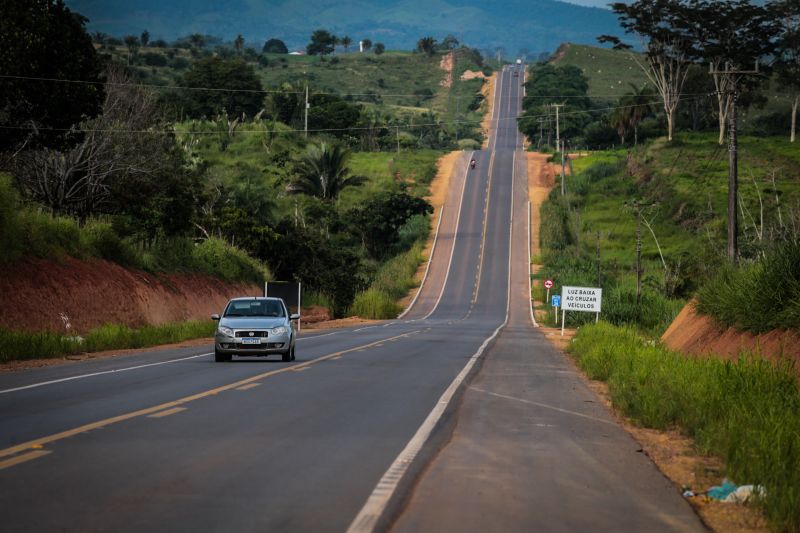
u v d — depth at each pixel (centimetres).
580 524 1453
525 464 1991
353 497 1591
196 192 12350
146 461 1898
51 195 8944
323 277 15062
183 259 10662
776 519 1436
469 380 4100
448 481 1781
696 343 4853
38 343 5194
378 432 2386
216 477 1748
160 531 1344
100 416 2577
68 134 7938
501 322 14788
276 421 2552
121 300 8162
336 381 3822
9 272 6900
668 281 14025
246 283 12125
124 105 9744
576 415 2923
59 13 7562
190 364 4703
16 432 2261
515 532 1391
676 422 2655
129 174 9475
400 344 7194
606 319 12519
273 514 1458
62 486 1639
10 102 7344
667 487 1772
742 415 2280
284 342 4906
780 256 4138
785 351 3534
